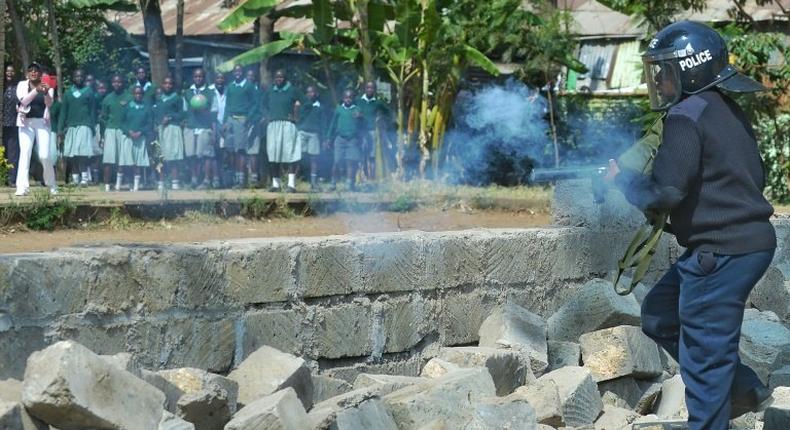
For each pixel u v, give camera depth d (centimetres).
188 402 682
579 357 995
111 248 777
